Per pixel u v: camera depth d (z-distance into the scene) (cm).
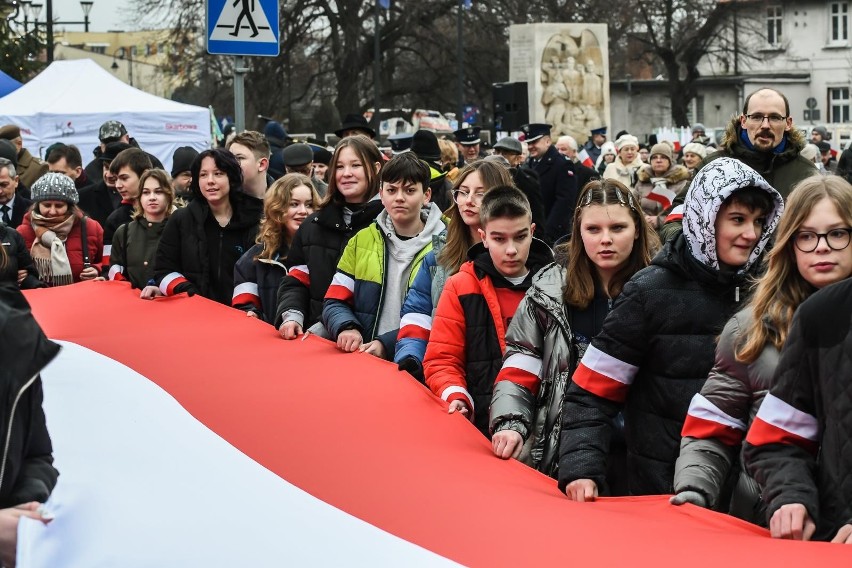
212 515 347
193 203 725
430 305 536
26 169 1256
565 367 434
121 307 707
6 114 1758
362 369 520
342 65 4462
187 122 1827
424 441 424
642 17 5556
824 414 318
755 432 332
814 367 320
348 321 571
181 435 415
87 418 430
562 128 3291
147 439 408
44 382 482
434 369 480
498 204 468
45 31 3609
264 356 555
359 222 623
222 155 713
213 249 723
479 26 4431
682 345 389
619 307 395
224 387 490
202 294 722
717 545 307
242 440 412
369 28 4491
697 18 5650
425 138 978
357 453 406
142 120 1800
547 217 1197
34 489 302
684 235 393
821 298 319
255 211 729
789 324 351
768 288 357
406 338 532
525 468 408
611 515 348
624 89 6575
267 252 680
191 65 4328
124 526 339
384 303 579
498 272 480
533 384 437
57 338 621
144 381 487
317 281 623
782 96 645
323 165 1157
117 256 826
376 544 326
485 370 479
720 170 379
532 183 869
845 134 5191
